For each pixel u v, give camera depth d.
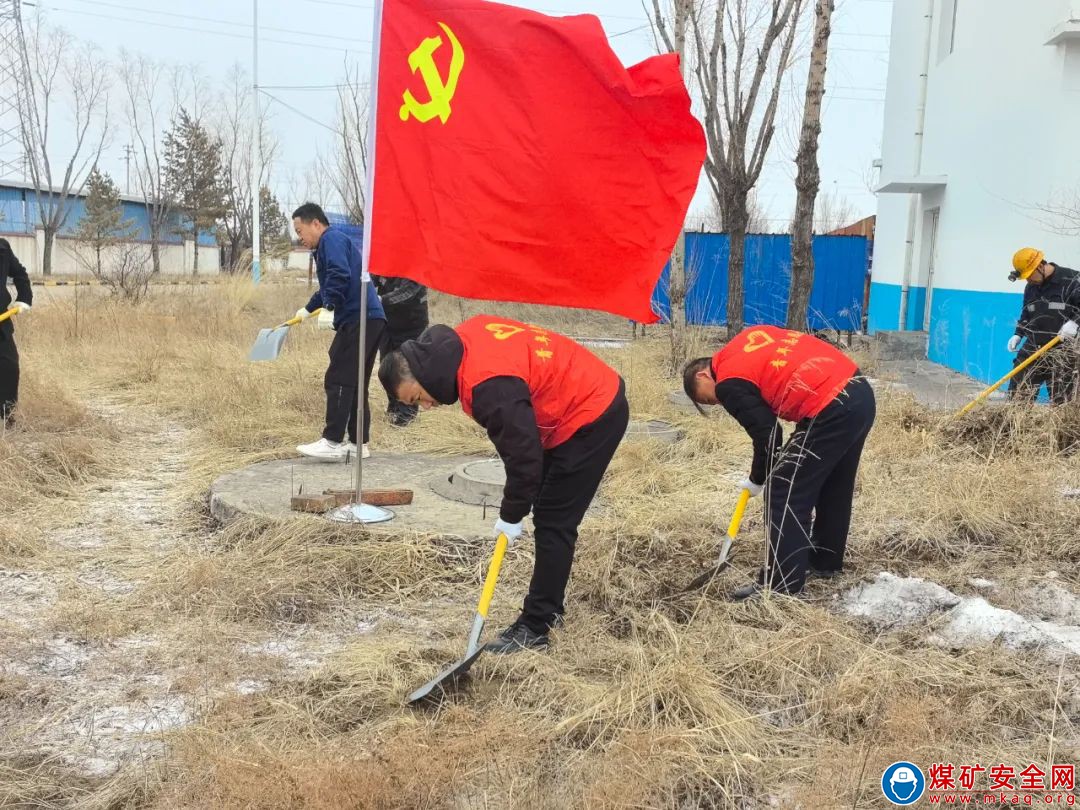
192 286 18.39
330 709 2.98
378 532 4.50
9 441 6.15
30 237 40.78
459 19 4.20
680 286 9.62
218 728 2.79
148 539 4.71
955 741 2.79
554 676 3.18
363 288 4.68
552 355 3.32
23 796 2.51
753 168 12.14
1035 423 6.27
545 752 2.75
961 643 3.51
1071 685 3.14
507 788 2.55
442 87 4.27
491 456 6.41
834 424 3.86
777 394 3.93
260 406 7.68
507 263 4.31
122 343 11.32
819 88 8.47
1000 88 10.40
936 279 12.45
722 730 2.80
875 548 4.62
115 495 5.55
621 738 2.74
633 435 6.50
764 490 4.09
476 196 4.28
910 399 7.01
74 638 3.52
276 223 53.91
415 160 4.36
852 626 3.70
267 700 2.98
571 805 2.46
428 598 4.02
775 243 16.34
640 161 4.14
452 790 2.55
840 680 3.10
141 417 7.91
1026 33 9.79
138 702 3.04
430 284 4.41
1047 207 9.35
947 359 11.77
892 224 14.84
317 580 4.08
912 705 2.86
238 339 12.07
